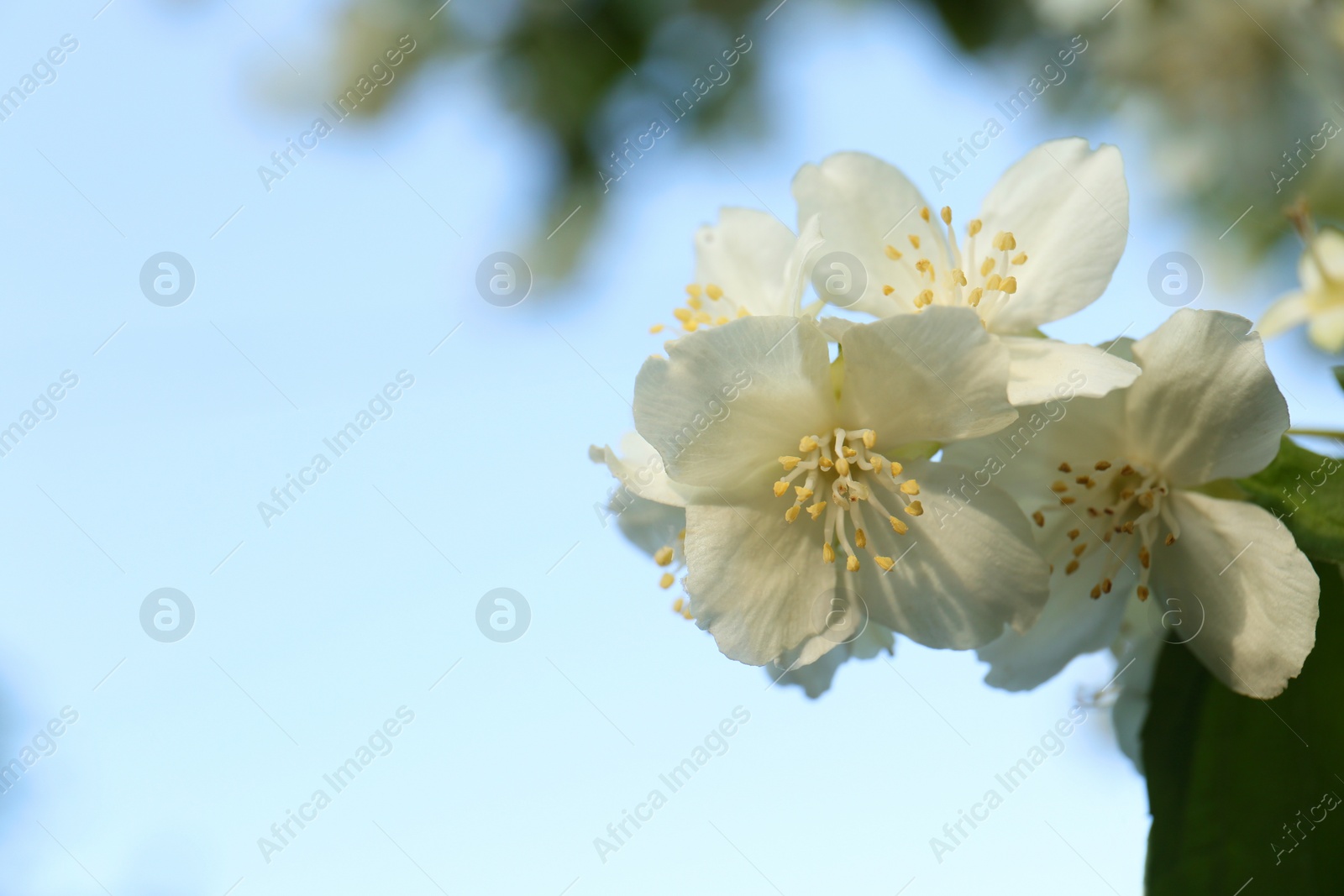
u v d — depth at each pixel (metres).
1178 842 0.44
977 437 0.43
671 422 0.43
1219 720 0.44
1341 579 0.44
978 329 0.43
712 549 0.43
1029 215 0.44
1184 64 0.51
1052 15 0.51
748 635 0.43
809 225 0.44
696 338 0.43
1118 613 0.44
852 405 0.43
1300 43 0.50
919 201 0.45
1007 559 0.43
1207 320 0.43
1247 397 0.43
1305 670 0.44
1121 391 0.44
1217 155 0.51
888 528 0.44
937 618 0.43
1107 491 0.44
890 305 0.45
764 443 0.44
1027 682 0.44
